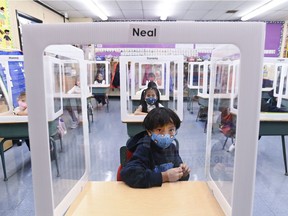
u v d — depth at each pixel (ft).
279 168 9.02
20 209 6.42
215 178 2.40
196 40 1.65
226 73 2.10
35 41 1.63
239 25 1.61
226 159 2.09
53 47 1.81
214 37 1.64
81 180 2.54
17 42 14.52
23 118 7.25
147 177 2.59
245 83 1.68
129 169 2.69
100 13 23.35
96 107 20.34
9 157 10.11
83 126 2.62
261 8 21.43
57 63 2.33
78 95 2.58
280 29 26.58
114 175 8.11
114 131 14.15
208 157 2.63
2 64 8.36
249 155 1.77
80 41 1.65
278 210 6.36
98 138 12.76
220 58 2.27
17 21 14.74
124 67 7.68
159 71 9.38
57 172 2.07
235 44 1.64
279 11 22.43
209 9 22.07
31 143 1.77
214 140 2.45
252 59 1.64
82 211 2.18
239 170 1.80
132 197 2.40
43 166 1.81
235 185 1.83
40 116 1.73
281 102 9.27
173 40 1.66
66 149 2.36
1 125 7.41
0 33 12.46
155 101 7.80
